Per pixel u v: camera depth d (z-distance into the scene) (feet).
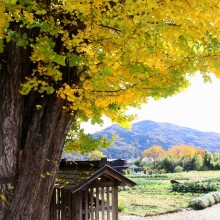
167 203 84.89
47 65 18.49
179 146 446.19
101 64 19.15
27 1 15.69
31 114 20.44
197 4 16.07
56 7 18.04
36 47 16.70
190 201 81.10
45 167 20.77
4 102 19.48
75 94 20.25
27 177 19.81
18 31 18.98
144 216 67.77
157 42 18.84
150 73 19.06
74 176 35.12
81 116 27.02
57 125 20.95
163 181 172.96
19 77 19.60
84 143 29.43
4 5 15.62
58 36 19.70
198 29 17.69
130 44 16.72
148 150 455.22
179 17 16.94
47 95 20.51
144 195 103.30
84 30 18.20
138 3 15.60
